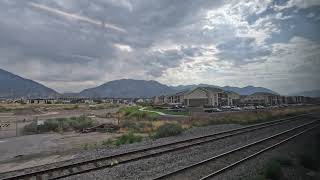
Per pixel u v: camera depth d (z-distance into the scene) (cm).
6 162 1759
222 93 10406
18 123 5122
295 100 13712
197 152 1786
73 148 2242
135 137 2542
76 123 4159
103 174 1266
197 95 10112
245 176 1209
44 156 1925
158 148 1911
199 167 1348
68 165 1366
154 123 4022
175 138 2512
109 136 3166
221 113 6088
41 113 8531
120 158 1579
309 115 5559
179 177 1188
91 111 9544
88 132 3694
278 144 1984
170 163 1491
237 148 1791
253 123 4353
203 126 3788
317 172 1400
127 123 4047
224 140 2292
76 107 11531
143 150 1792
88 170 1319
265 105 10756
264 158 1561
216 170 1312
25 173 1280
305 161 1485
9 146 2503
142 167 1391
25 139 3014
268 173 1211
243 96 13225
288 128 3206
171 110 7594
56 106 12181
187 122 4175
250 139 2380
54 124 3944
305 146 1969
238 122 4372
